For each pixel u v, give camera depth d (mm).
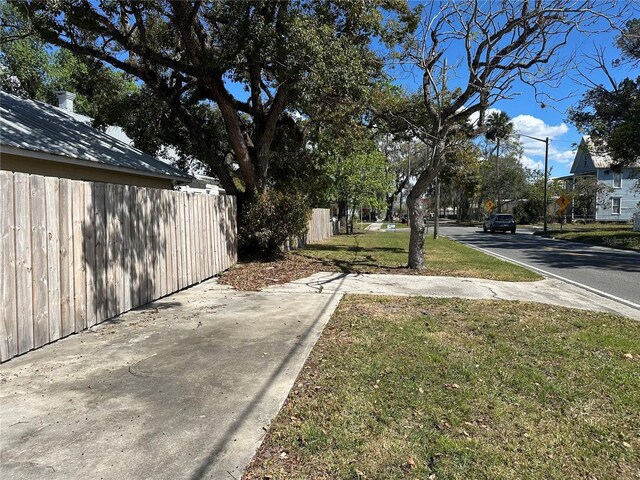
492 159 56438
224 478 2658
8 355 4566
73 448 2969
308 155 17516
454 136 12453
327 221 26969
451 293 8656
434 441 3078
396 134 15336
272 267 11672
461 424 3324
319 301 7672
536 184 54906
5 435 3133
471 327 6000
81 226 5691
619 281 10945
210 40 12641
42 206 5012
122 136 19750
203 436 3127
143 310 6914
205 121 16000
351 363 4527
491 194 58094
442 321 6312
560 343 5324
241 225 12867
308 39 9961
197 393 3840
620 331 5949
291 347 5078
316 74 10422
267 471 2730
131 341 5301
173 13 10977
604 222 44531
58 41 10828
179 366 4484
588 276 11805
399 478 2676
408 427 3262
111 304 6336
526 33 10023
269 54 10711
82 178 9625
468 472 2740
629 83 21969
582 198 45938
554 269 13305
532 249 20406
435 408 3557
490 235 32406
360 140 14500
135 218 6980
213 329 5848
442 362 4578
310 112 13258
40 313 4996
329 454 2912
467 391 3879
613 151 22781
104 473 2695
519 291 9125
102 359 4672
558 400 3756
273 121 13469
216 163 13812
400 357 4719
